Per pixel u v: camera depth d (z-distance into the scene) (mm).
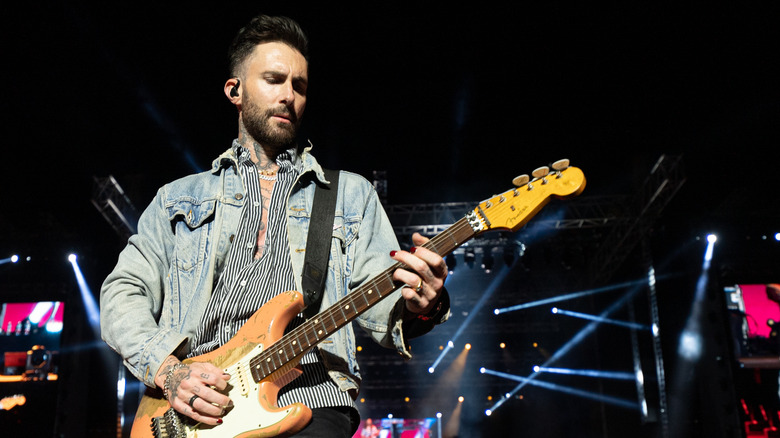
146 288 2135
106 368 12086
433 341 15828
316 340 1860
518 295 14719
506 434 15500
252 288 2002
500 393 15805
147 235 2178
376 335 2041
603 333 13641
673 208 11945
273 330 1879
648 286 12141
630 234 11820
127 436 11906
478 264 14711
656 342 12031
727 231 12102
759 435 11156
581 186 1929
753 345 11641
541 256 14258
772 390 11383
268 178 2209
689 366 11867
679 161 10328
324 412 1882
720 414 11508
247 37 2271
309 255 2068
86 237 12406
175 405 1822
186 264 2102
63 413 11812
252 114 2195
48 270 12508
